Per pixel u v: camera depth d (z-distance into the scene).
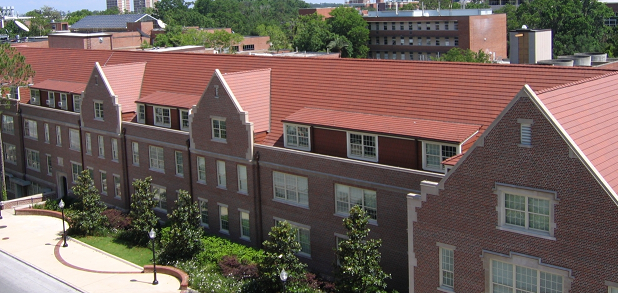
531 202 25.97
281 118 43.12
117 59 62.12
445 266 29.22
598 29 144.62
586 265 24.48
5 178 69.75
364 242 33.91
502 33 137.88
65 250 46.94
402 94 38.75
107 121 53.88
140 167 52.00
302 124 39.84
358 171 36.06
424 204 29.33
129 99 54.66
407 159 35.44
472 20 132.50
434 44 141.62
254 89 44.88
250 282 37.41
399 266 35.12
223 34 153.25
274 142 42.09
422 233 29.67
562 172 24.67
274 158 40.59
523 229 26.25
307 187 39.31
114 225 50.84
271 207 41.66
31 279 41.69
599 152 25.48
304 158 38.84
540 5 147.88
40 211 56.69
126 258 44.78
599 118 27.69
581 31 135.75
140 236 47.50
